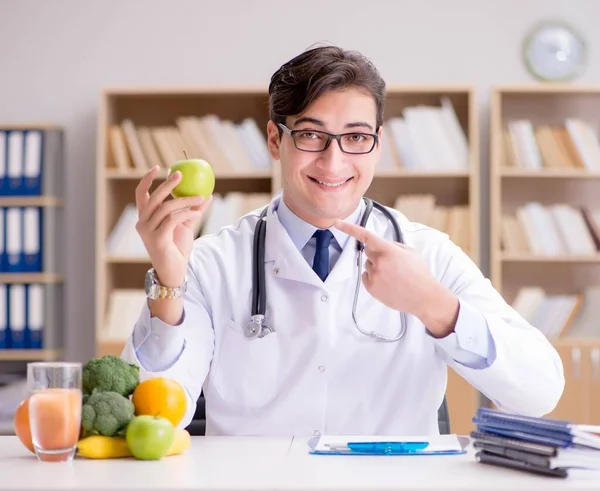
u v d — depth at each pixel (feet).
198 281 6.05
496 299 5.94
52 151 14.51
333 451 4.63
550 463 4.01
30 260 14.08
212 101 15.07
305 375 5.81
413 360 5.93
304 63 5.52
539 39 14.76
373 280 4.97
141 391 4.68
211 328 5.98
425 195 14.70
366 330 5.94
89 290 15.17
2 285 14.10
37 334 14.07
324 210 5.64
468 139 14.66
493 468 4.23
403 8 14.94
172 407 4.67
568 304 14.06
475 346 5.13
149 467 4.23
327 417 5.82
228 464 4.30
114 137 14.43
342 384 5.84
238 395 5.87
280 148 5.74
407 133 14.24
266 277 5.99
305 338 5.85
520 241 14.21
